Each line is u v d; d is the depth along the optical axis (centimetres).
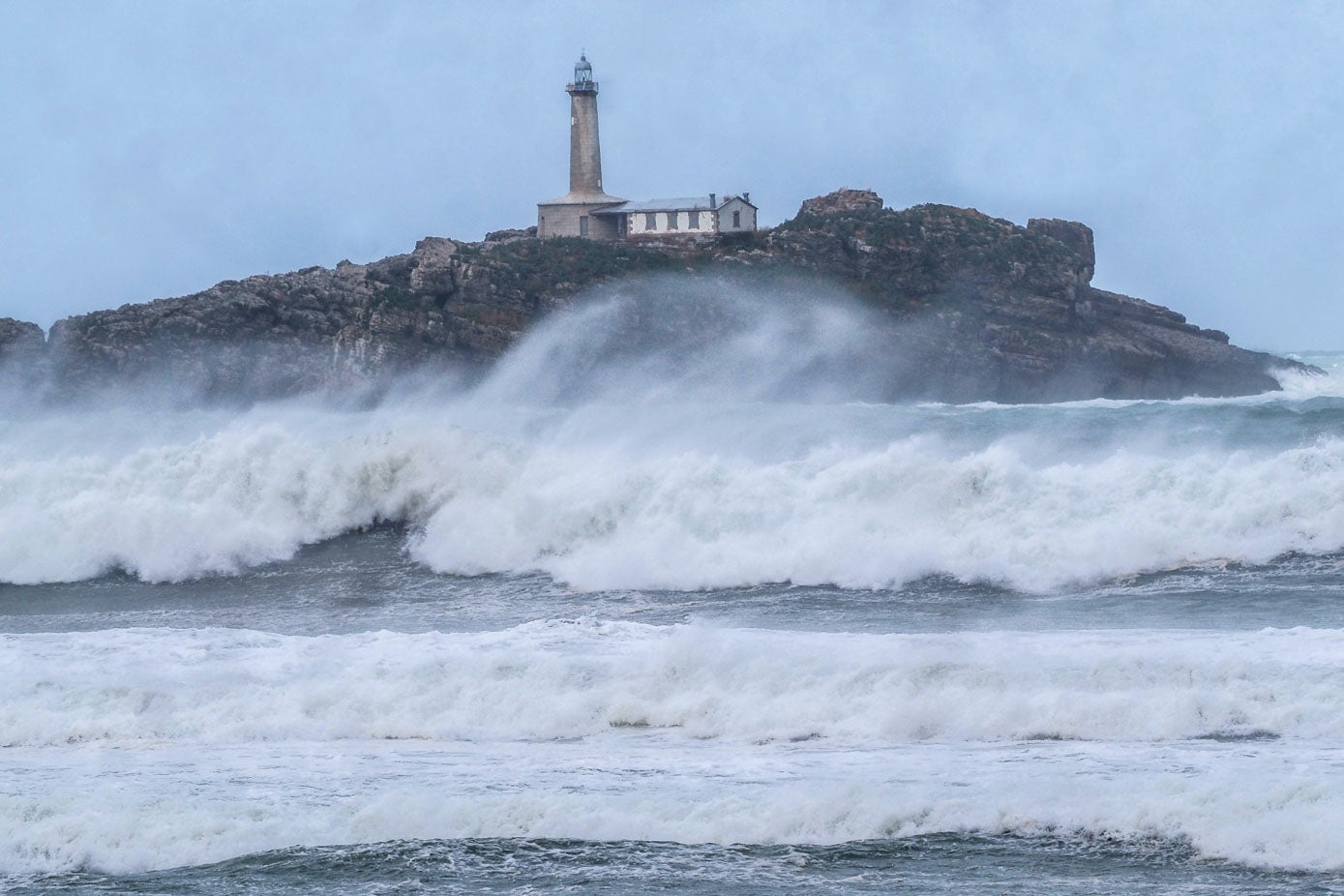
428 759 6369
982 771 5900
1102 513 10800
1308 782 5494
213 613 10300
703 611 9706
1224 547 10431
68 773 6225
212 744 6669
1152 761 5912
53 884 5209
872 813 5481
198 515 12331
